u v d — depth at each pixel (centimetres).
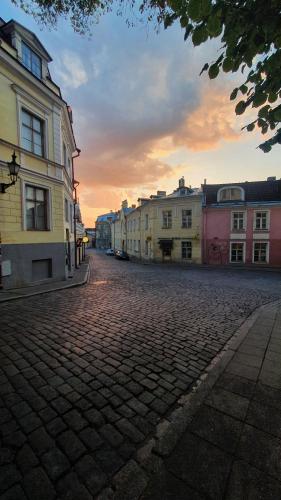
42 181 990
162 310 655
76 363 358
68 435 222
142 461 194
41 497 167
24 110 923
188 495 167
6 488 173
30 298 777
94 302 738
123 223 4038
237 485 173
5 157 835
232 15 205
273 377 318
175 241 2434
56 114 1064
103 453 203
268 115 263
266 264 2128
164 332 489
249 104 269
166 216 2491
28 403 267
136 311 642
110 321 553
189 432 224
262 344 427
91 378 318
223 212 2227
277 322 554
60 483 177
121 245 4272
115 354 389
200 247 2314
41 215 1020
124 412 254
